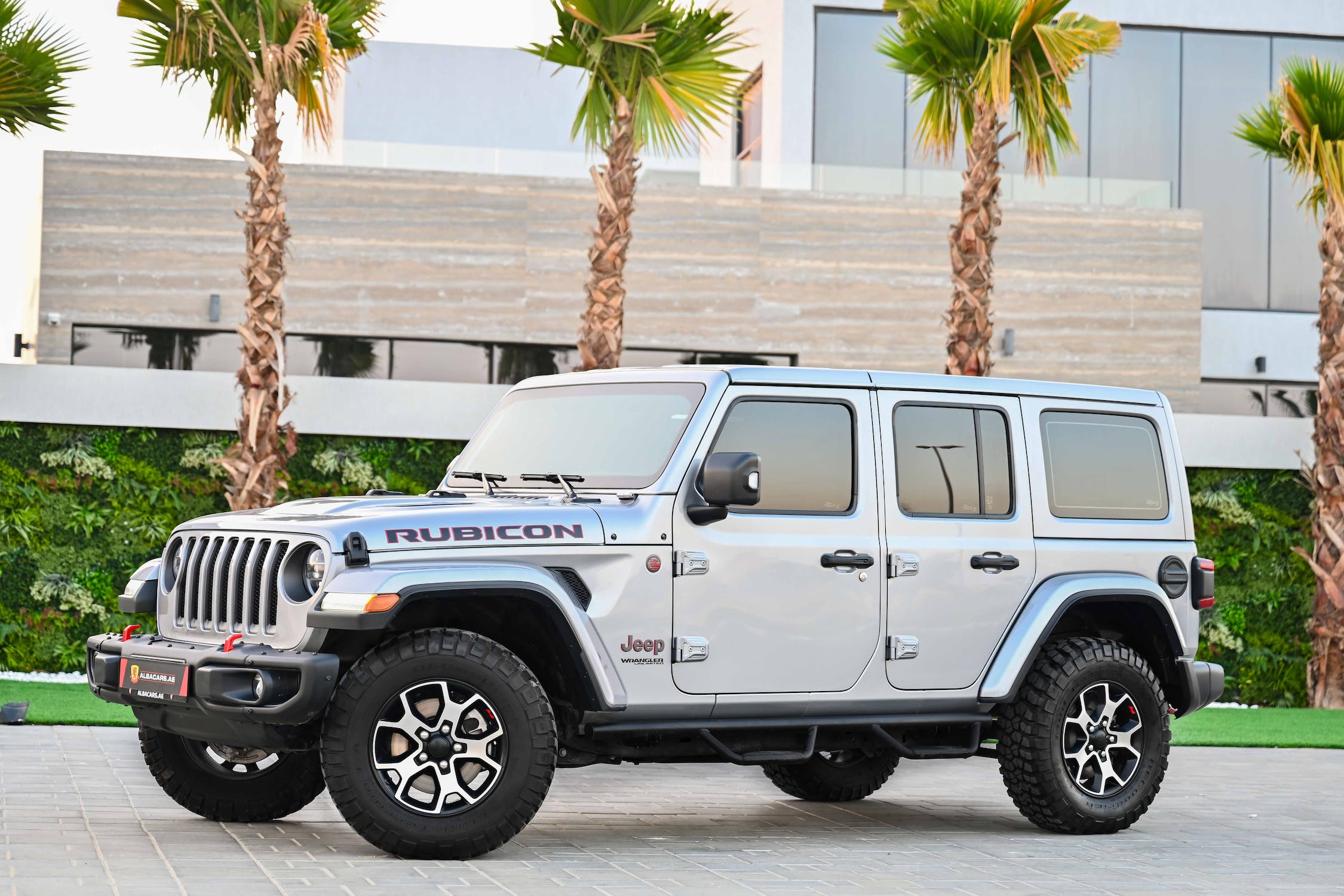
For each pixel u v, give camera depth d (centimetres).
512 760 615
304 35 1388
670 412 686
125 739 1016
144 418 1553
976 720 729
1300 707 1688
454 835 611
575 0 1445
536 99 2789
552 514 638
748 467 631
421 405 1588
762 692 669
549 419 726
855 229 2322
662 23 1477
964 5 1489
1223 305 2786
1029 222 2389
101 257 2111
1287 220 2808
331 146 2183
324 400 1567
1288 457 1694
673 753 680
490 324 2216
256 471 1425
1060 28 1504
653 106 1530
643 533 648
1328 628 1639
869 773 864
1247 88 2812
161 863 596
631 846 679
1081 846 713
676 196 2280
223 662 609
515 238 2223
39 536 1541
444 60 2752
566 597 623
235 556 636
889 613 698
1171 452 799
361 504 668
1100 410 780
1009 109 1558
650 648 647
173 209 2125
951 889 593
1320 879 646
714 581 660
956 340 1514
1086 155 2767
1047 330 2386
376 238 2189
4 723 1089
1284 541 1697
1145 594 763
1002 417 750
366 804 602
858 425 705
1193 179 2792
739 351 2297
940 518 720
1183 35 2797
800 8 2628
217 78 1473
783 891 576
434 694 615
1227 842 745
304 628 606
